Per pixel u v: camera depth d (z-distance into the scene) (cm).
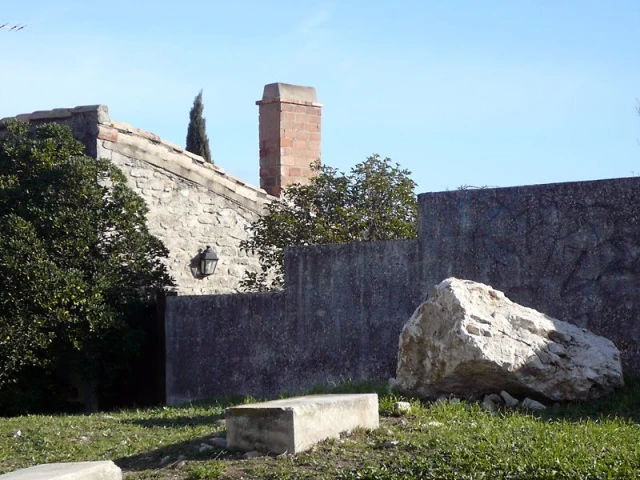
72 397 1570
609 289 1091
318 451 789
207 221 1836
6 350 1422
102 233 1545
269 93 2061
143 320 1565
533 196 1144
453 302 986
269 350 1362
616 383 990
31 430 1053
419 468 721
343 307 1290
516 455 727
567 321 1112
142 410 1284
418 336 1016
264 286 1678
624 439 778
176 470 795
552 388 970
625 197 1088
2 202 1524
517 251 1150
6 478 703
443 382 990
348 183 1641
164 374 1523
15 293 1430
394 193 1639
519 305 1048
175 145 1784
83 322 1475
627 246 1084
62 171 1527
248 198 1902
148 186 1742
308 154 2069
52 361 1477
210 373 1428
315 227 1599
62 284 1448
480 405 972
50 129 1616
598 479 670
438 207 1209
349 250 1287
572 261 1115
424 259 1218
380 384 1143
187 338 1461
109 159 1642
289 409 790
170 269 1762
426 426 850
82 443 964
